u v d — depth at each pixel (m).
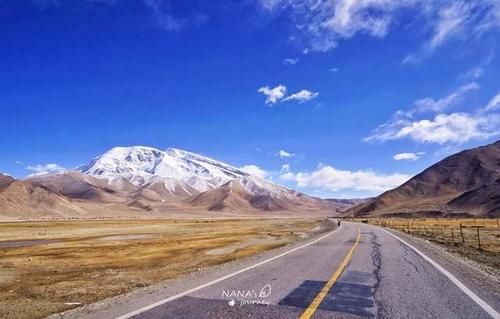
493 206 167.88
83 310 9.71
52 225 93.00
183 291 11.47
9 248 35.34
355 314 8.95
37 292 13.36
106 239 45.72
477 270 16.25
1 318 9.59
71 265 21.83
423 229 63.91
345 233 45.69
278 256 20.94
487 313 9.10
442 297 10.68
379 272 15.02
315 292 11.23
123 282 14.97
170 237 48.00
